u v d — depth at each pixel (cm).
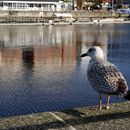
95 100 1903
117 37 6038
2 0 9512
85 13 10456
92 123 656
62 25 9000
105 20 10206
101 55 744
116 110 728
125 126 645
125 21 10550
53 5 10250
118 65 3133
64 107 1784
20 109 1736
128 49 4384
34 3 9900
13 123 653
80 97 1972
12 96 2019
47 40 5450
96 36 6200
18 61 3459
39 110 1738
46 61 3450
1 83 2414
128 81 2325
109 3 12419
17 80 2527
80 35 6344
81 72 2812
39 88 2238
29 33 6556
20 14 9431
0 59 3581
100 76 681
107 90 667
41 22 8975
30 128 632
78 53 4072
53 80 2506
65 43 5106
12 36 5941
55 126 641
